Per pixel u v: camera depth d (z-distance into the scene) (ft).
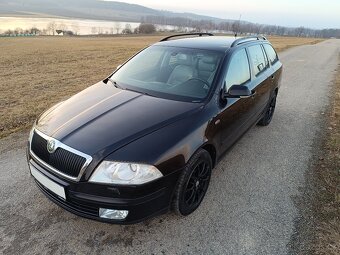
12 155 14.99
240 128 14.21
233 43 14.52
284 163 15.11
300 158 15.66
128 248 9.53
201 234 10.19
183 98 11.71
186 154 9.62
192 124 10.25
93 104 11.28
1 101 24.54
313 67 48.57
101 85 13.53
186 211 10.71
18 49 94.99
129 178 8.57
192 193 10.73
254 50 16.42
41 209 11.13
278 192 12.64
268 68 18.34
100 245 9.61
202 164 10.91
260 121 19.67
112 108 10.87
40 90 29.30
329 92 30.55
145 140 9.21
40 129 10.21
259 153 16.15
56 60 58.65
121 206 8.66
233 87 11.78
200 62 13.08
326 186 13.04
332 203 11.84
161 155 8.96
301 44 115.55
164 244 9.73
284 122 21.11
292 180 13.56
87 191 8.75
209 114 11.00
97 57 63.16
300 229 10.49
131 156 8.73
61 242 9.68
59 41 160.45
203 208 11.46
